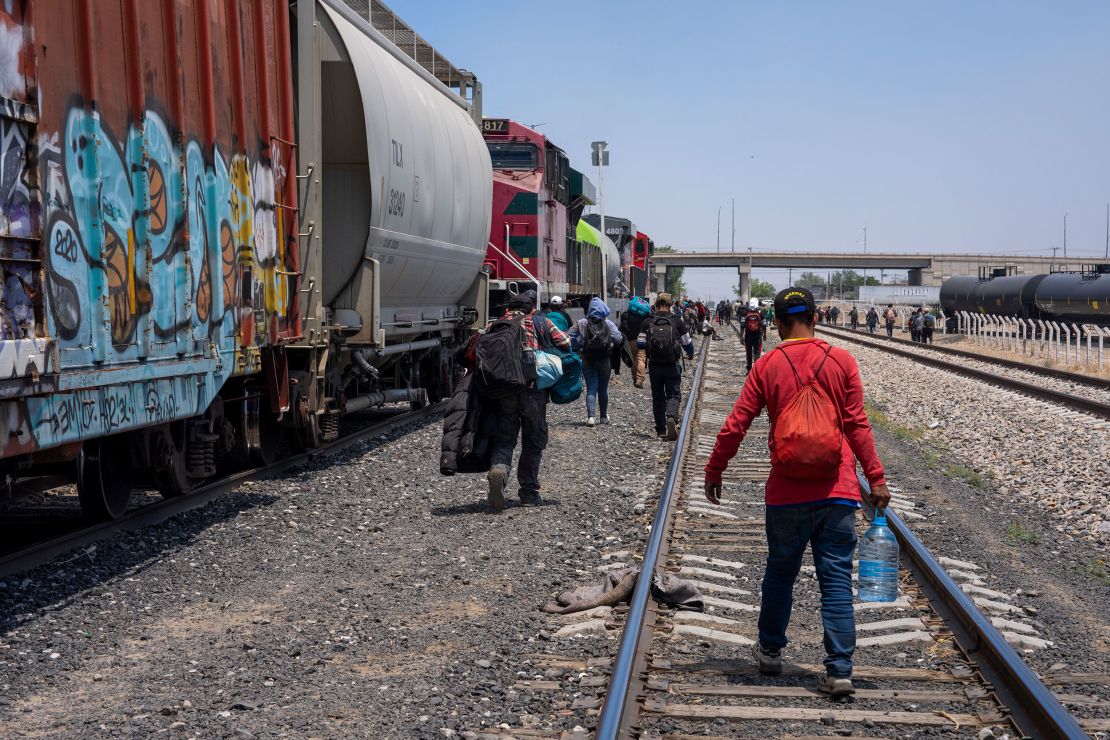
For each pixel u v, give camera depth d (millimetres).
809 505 5168
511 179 22125
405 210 13570
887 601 5367
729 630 6395
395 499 10484
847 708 4980
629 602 6742
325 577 7598
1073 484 12156
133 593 7035
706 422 17609
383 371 16125
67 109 6609
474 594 7129
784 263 152250
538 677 5453
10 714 4957
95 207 6879
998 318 48719
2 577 7062
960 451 15797
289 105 11117
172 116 8156
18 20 6062
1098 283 48375
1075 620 6797
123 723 4836
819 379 5152
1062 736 4297
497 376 9617
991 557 8570
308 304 11695
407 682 5406
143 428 8602
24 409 6188
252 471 11039
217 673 5527
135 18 7496
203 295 8734
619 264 38969
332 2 12266
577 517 9664
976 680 5328
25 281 6156
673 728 4770
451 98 17969
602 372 16562
